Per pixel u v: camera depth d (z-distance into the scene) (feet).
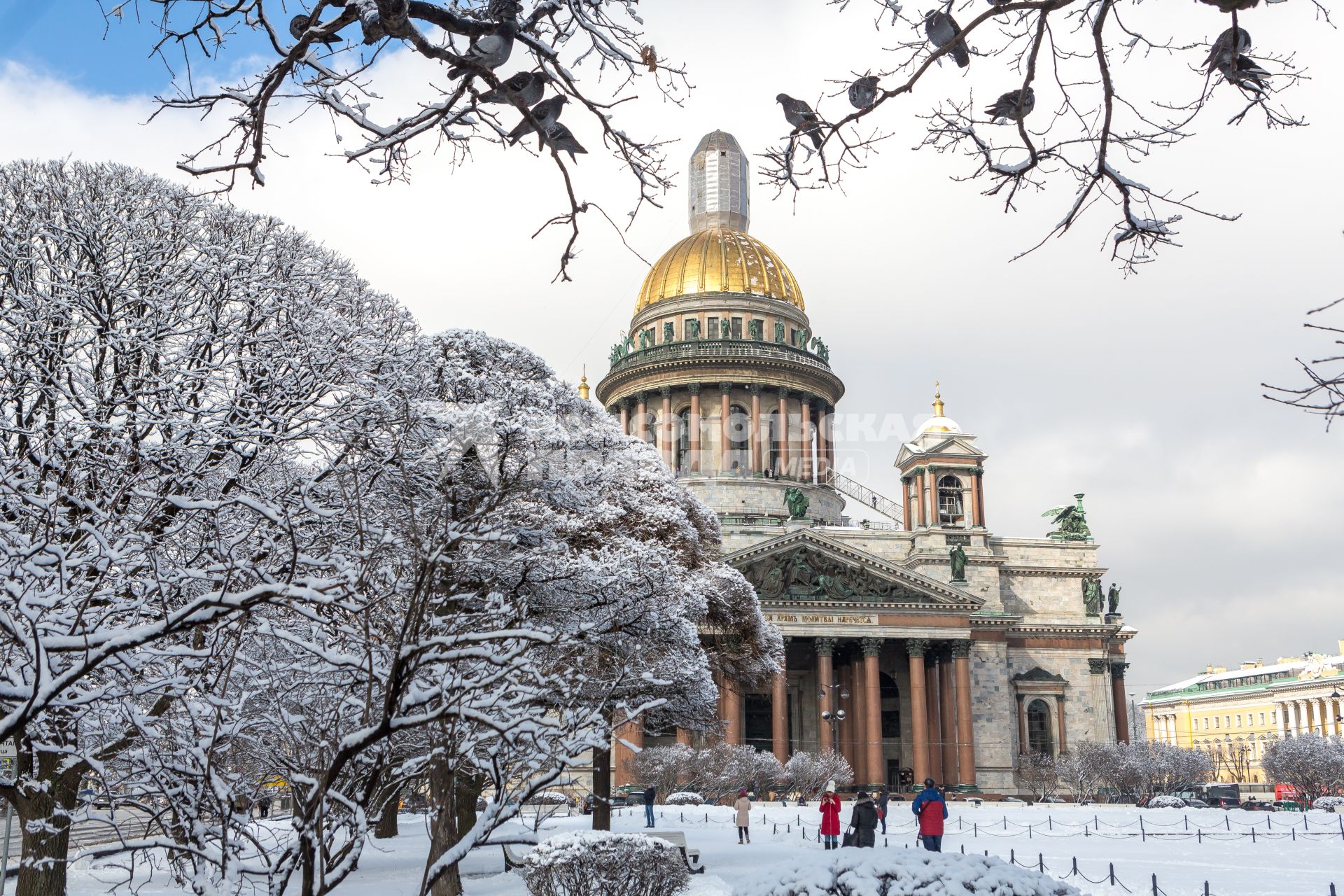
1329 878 151.33
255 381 93.35
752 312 486.79
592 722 47.11
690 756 316.19
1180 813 322.55
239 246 110.32
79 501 59.21
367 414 88.74
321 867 41.73
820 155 37.17
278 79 33.71
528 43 32.83
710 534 221.46
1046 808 338.54
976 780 392.88
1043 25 34.12
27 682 49.08
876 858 63.62
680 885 106.93
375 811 47.73
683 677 133.49
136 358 96.12
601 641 77.00
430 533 53.21
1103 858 184.03
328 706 51.96
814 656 412.16
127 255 103.09
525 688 46.68
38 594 48.62
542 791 49.42
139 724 45.09
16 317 90.63
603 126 34.53
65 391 85.25
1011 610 428.56
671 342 480.64
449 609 65.87
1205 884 123.03
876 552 431.02
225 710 48.67
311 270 119.24
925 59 34.63
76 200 105.29
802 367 472.85
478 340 139.85
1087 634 426.51
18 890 84.58
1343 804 383.24
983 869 62.13
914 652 374.02
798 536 374.84
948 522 430.20
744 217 529.86
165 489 69.41
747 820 200.34
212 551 62.18
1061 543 436.76
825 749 357.61
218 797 42.11
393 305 130.72
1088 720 421.18
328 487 80.59
